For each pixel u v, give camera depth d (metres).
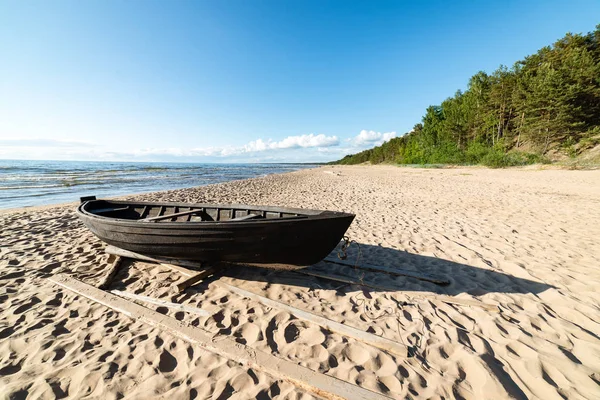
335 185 17.08
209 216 5.12
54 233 6.16
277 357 2.28
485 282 3.72
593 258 4.41
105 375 2.15
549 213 7.66
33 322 2.86
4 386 2.05
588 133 24.95
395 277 3.93
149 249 3.83
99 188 17.75
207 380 2.12
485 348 2.43
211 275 3.97
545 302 3.18
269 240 3.29
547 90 26.39
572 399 1.91
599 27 30.44
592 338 2.50
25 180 21.45
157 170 46.41
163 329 2.72
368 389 2.02
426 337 2.62
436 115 46.00
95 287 3.54
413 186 14.98
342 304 3.22
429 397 1.96
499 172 21.44
